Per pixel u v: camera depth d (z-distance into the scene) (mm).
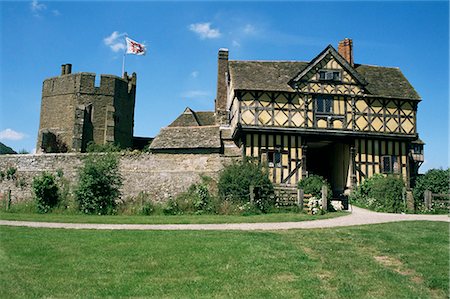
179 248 9891
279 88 24562
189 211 18438
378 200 20375
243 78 25078
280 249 9883
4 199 22234
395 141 25156
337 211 18453
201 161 22328
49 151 35000
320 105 24812
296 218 15289
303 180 21156
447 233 11766
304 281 7988
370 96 25062
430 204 19062
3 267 8570
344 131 24359
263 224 13922
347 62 25125
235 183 19203
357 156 24656
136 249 9820
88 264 8812
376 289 7664
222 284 7805
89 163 19594
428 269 8688
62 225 13914
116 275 8211
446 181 20797
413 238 11133
